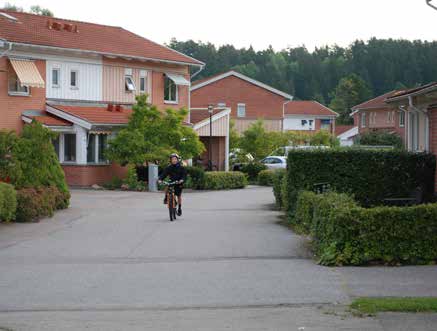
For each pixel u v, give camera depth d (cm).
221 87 7306
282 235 1811
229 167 5469
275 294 1102
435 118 2248
